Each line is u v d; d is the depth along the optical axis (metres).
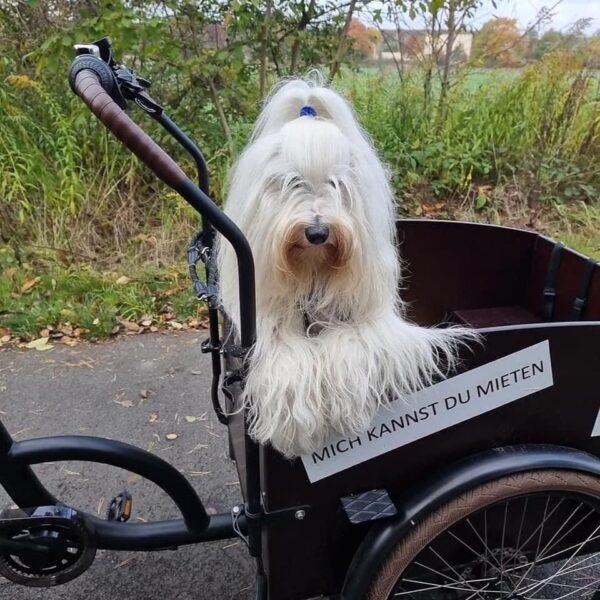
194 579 1.73
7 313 3.19
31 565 1.31
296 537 1.21
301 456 1.12
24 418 2.46
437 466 1.21
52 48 3.60
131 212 3.88
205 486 2.09
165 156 0.90
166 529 1.39
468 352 1.12
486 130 4.39
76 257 3.66
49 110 3.96
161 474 1.35
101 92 0.93
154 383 2.70
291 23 4.04
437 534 1.18
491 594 1.39
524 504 1.28
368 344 1.11
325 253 1.06
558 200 4.31
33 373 2.77
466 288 2.08
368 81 4.57
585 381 1.19
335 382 1.09
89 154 3.96
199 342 3.04
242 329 1.02
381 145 4.13
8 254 3.54
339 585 1.29
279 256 1.05
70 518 1.29
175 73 3.96
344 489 1.18
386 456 1.17
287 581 1.25
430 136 4.35
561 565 1.66
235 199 1.13
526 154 4.42
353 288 1.10
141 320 3.21
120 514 1.49
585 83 4.43
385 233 1.15
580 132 4.48
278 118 1.18
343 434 1.13
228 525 1.42
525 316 2.00
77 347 2.99
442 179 4.31
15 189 3.68
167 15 3.89
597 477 1.21
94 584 1.71
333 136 1.06
